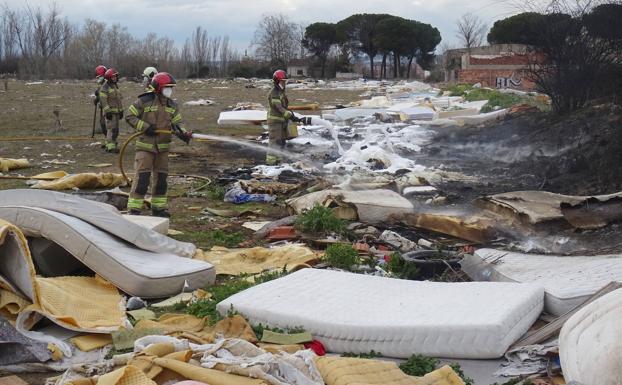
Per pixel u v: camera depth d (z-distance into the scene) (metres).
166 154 10.73
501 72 35.19
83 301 6.33
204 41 75.31
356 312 5.92
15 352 5.37
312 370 4.73
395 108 24.48
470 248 8.80
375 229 9.70
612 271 6.90
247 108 29.33
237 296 6.32
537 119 17.83
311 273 7.01
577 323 4.92
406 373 5.23
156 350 4.85
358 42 79.00
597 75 16.91
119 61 67.88
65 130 23.78
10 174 15.13
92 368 4.82
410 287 6.60
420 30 77.31
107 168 16.12
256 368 4.55
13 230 5.73
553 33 17.53
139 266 7.00
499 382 5.10
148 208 11.51
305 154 17.34
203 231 10.11
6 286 5.89
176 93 44.69
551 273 7.08
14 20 70.12
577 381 4.45
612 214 9.44
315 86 52.34
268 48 80.00
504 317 5.55
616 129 13.71
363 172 14.38
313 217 9.53
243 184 12.95
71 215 7.39
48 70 65.69
